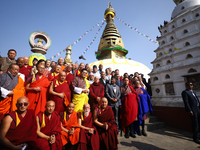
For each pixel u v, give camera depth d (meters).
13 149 2.33
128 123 4.84
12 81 3.39
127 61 20.97
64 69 6.48
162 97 7.45
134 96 5.27
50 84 4.17
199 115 4.75
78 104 4.29
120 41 28.34
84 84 4.83
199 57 6.08
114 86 5.39
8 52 4.79
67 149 3.51
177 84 6.73
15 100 3.21
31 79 3.80
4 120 2.47
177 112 6.17
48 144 2.89
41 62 4.03
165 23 9.28
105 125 3.78
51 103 3.14
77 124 3.66
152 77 8.46
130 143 4.37
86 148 3.40
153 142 4.49
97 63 20.86
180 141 4.61
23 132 2.54
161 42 9.12
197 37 6.54
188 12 7.45
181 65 6.63
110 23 30.41
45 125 3.05
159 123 6.50
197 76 5.86
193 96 4.93
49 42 8.70
